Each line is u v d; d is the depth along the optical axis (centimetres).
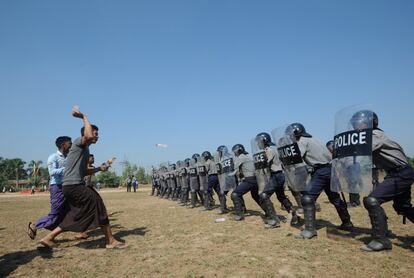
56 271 448
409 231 604
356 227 661
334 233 595
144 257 502
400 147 470
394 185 462
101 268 454
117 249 561
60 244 625
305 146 602
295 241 557
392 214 824
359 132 485
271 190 711
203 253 512
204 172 1187
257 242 568
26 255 543
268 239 588
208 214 1018
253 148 761
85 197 546
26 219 1084
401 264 411
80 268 458
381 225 469
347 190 502
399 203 496
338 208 622
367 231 616
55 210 583
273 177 716
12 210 1476
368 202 471
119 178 6594
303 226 696
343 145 513
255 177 823
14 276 432
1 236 737
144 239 642
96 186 5159
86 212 552
